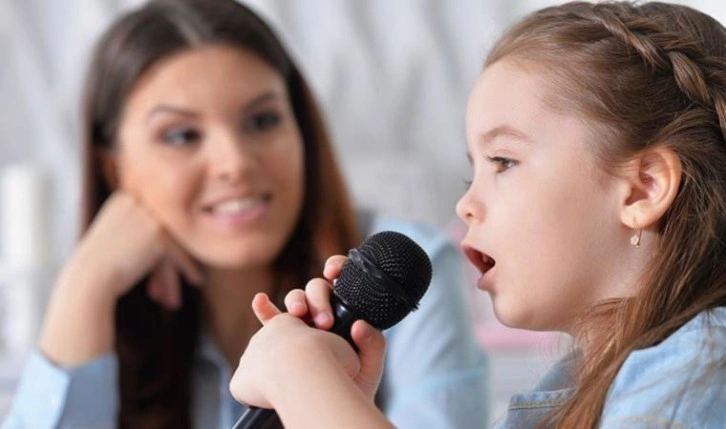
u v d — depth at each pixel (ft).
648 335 2.74
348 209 5.39
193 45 5.02
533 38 3.08
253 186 4.99
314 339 2.84
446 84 7.80
